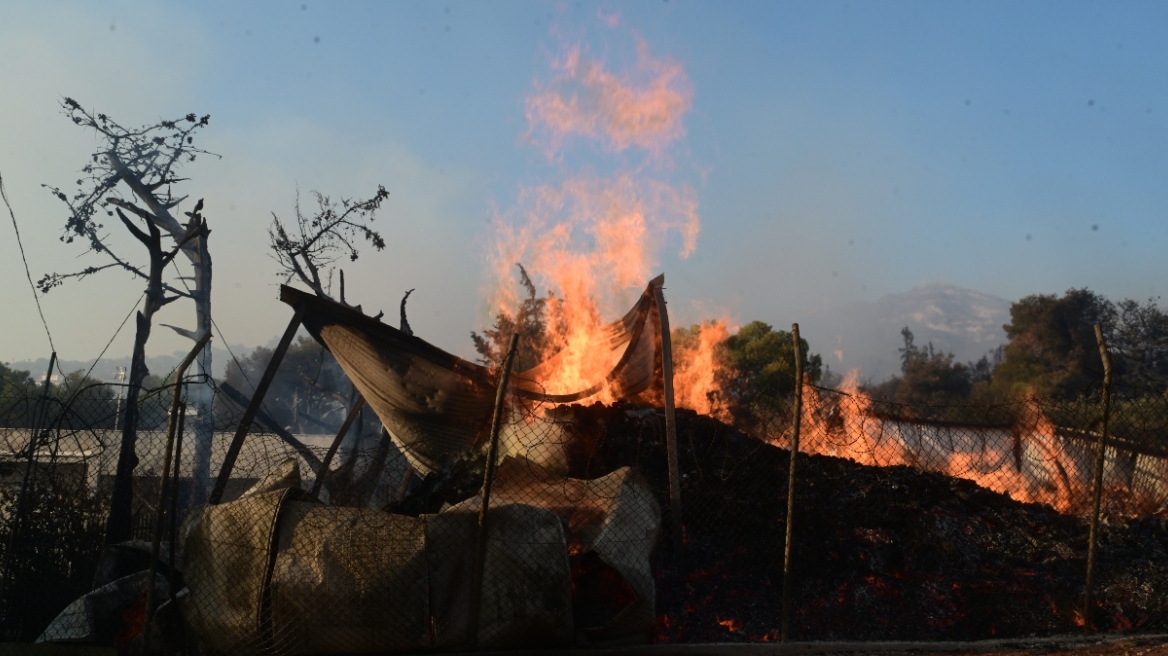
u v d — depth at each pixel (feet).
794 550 29.73
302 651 21.98
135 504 31.48
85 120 83.46
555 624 22.85
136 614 25.96
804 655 23.70
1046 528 32.19
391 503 31.86
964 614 26.89
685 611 26.86
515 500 26.96
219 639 22.74
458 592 22.75
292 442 35.83
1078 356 188.24
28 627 27.27
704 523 31.14
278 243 81.56
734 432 36.35
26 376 138.51
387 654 22.20
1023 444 36.73
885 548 29.89
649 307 37.70
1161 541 32.27
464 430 37.27
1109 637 24.99
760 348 127.24
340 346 37.45
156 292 70.54
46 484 28.63
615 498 26.13
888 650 24.08
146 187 86.12
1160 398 31.65
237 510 23.45
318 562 22.35
